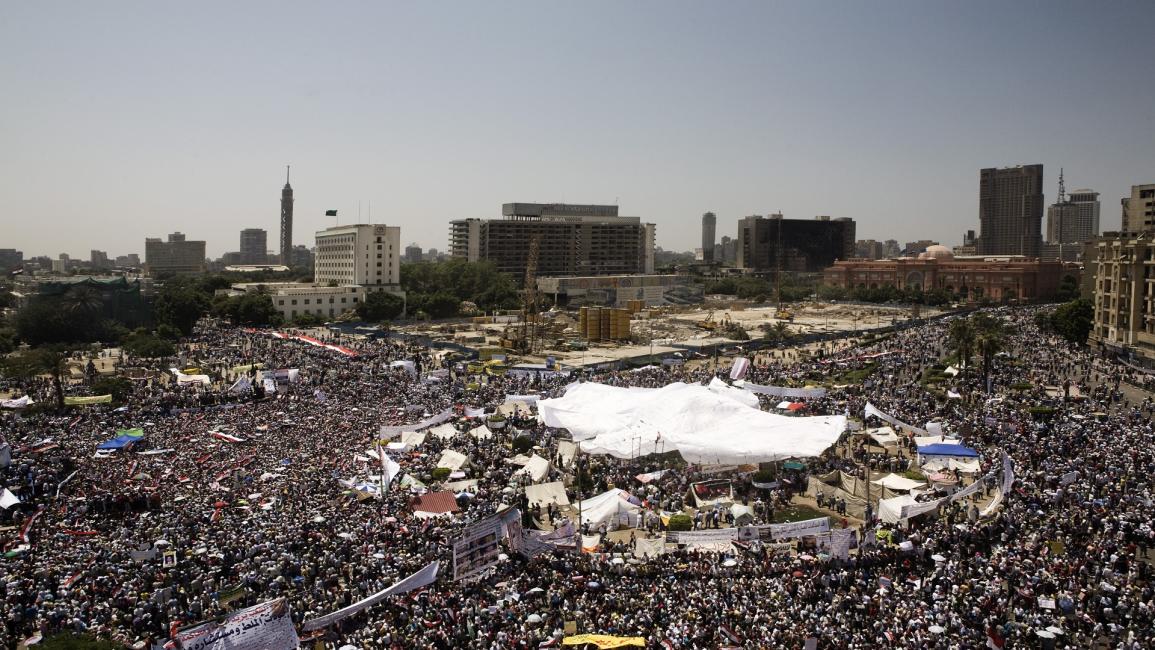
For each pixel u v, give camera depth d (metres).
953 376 145.00
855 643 45.50
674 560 59.41
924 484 79.38
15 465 80.56
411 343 193.75
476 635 46.75
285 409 112.75
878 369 157.88
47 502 71.56
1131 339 175.88
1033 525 65.19
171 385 129.38
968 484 79.56
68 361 161.00
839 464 88.19
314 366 148.25
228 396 119.69
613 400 103.44
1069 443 90.00
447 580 55.19
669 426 92.06
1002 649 45.59
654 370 155.38
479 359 173.50
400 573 55.41
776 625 47.25
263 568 55.50
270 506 69.56
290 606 50.28
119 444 89.75
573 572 57.25
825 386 137.88
